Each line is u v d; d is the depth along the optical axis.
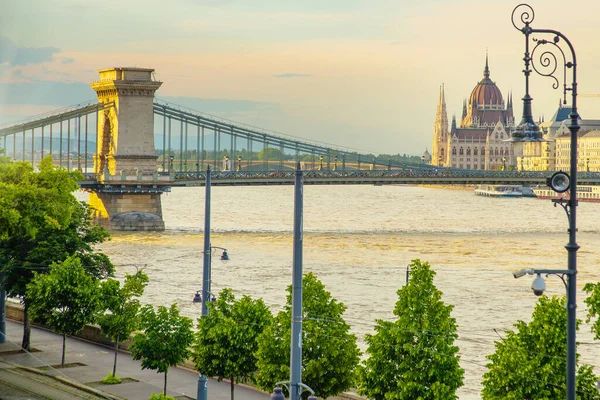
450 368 62.47
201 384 68.88
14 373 76.25
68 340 100.38
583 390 60.03
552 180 40.41
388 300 137.75
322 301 67.69
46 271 93.69
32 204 94.44
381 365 63.59
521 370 59.31
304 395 65.25
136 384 82.06
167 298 137.25
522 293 145.88
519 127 44.47
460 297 141.12
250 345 71.69
